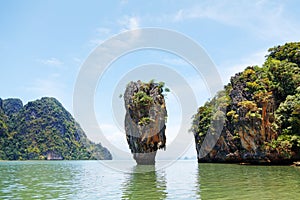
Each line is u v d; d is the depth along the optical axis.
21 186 20.75
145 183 20.50
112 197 14.90
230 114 50.25
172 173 29.28
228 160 52.84
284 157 41.03
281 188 17.00
